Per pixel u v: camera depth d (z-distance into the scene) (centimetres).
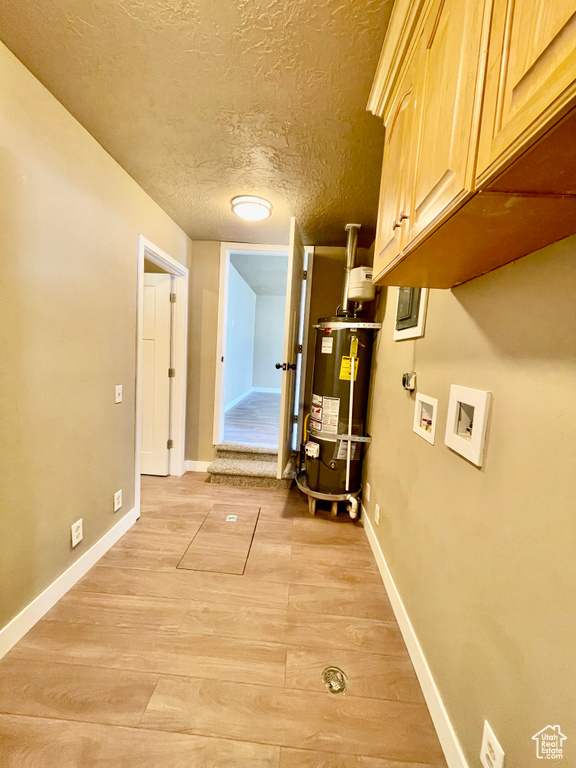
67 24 99
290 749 97
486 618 84
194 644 130
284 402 238
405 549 145
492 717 79
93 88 124
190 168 178
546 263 70
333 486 234
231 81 118
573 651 59
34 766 91
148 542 198
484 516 88
